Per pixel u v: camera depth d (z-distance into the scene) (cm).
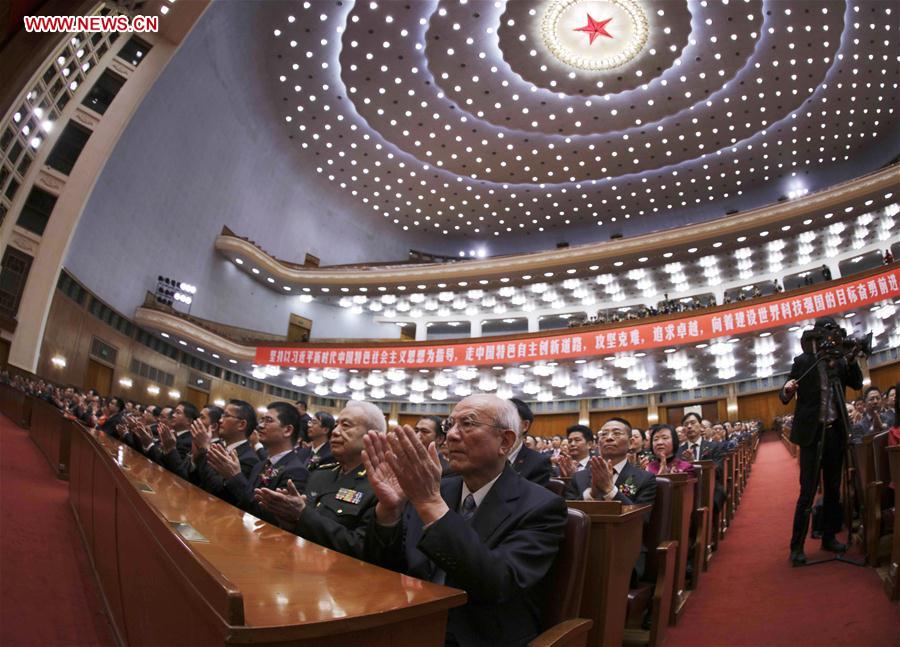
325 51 1858
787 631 245
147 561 134
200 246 1861
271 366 1836
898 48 1728
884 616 237
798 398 347
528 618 152
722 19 1703
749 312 1449
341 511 228
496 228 2538
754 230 1784
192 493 212
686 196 2281
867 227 1772
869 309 1375
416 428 402
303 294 2225
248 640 71
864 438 327
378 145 2169
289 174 2225
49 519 373
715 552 412
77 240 1381
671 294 2073
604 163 2184
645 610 266
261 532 148
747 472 808
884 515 303
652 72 1877
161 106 1602
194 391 1819
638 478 294
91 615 220
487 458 174
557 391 1953
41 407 755
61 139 1362
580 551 158
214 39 1689
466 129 2094
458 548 132
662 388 1916
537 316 2205
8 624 200
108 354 1497
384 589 101
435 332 2406
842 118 1952
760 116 1972
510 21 1745
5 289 1237
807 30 1708
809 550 365
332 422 441
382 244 2555
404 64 1881
